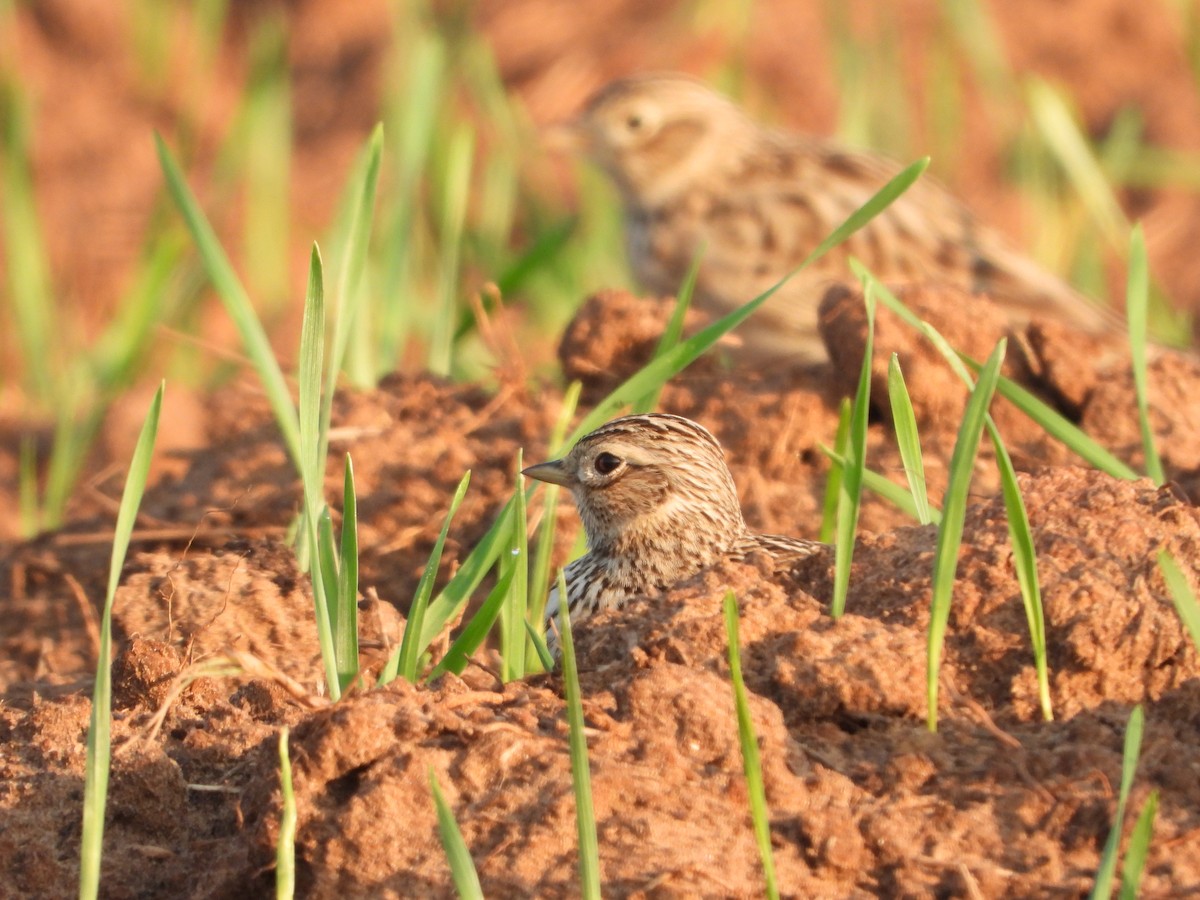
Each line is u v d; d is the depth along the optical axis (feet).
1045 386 39.78
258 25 95.55
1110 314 54.24
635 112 55.98
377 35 92.73
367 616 30.53
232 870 22.81
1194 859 22.13
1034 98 61.46
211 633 30.78
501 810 22.50
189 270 64.95
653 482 33.35
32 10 94.32
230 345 68.54
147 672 27.02
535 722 23.65
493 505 38.45
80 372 59.67
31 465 52.75
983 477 37.86
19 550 40.27
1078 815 22.62
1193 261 78.43
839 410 39.29
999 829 22.50
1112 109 89.15
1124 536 26.27
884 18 78.64
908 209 54.44
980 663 25.35
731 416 39.22
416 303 63.77
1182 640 24.85
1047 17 91.09
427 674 28.76
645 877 21.81
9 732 26.14
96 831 22.36
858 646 24.61
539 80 84.69
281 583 31.60
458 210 52.54
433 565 27.50
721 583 26.68
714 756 23.18
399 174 53.16
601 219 70.44
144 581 32.27
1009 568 25.88
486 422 40.75
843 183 55.21
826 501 32.55
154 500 42.19
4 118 73.20
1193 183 76.43
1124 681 24.88
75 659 36.32
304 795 22.75
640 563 33.65
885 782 23.24
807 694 24.32
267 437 42.04
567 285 66.80
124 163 86.79
